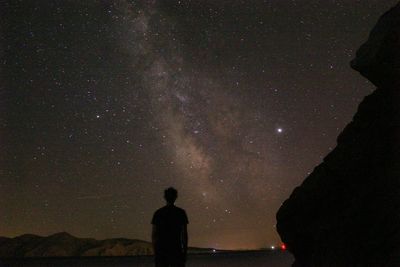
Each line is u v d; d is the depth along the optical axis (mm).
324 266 4238
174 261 6055
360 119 4746
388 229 3783
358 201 4168
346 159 4582
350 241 4055
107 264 37312
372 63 4656
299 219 4797
